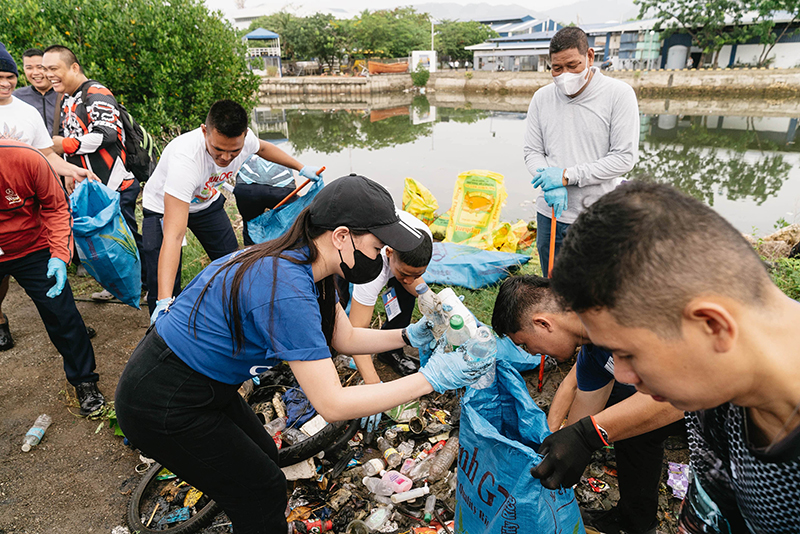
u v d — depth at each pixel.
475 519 1.88
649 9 40.12
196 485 1.82
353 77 46.88
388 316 3.32
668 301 0.74
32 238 2.80
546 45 47.06
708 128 22.22
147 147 4.59
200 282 1.66
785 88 31.95
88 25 7.33
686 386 0.81
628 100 3.15
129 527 2.35
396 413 2.83
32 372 3.52
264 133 20.67
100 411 3.09
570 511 1.79
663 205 0.76
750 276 0.74
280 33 55.34
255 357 1.66
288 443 2.59
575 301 0.83
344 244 1.54
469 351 1.75
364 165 12.84
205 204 3.54
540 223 3.61
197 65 8.11
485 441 1.78
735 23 34.59
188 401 1.66
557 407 2.32
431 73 48.00
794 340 0.77
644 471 1.92
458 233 5.25
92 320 4.18
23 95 4.85
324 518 2.33
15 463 2.76
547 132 3.47
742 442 0.94
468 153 14.53
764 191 11.51
